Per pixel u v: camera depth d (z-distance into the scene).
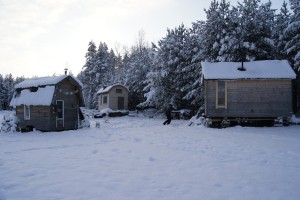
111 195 6.23
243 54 28.34
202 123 23.64
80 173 8.04
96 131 20.61
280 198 6.09
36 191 6.50
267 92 21.66
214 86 22.19
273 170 8.36
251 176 7.72
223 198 6.08
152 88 37.22
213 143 13.50
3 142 14.99
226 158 10.06
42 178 7.55
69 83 22.73
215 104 22.08
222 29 29.78
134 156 10.45
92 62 64.31
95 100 60.88
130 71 52.12
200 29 33.62
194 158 10.05
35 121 21.72
